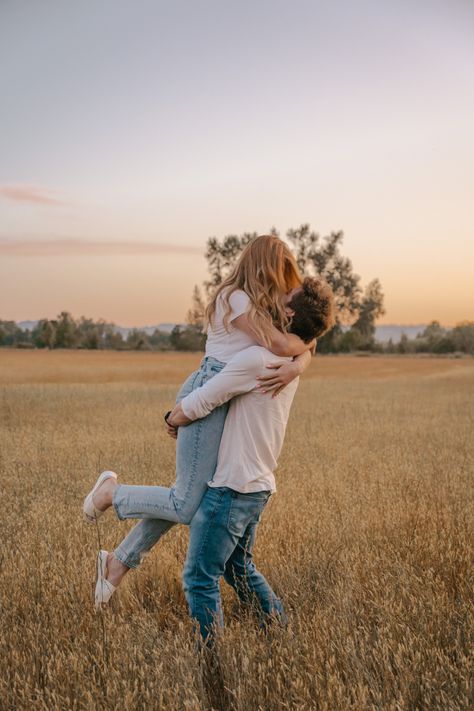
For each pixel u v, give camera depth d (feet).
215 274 233.35
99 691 7.87
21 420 43.06
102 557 10.29
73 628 9.50
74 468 23.73
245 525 9.84
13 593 10.72
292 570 11.80
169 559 12.42
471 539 13.60
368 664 8.50
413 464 25.45
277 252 9.97
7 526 15.26
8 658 8.66
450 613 9.95
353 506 16.94
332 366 195.31
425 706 7.84
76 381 110.83
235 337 9.87
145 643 9.18
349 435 36.55
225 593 11.34
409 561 12.28
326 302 10.03
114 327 372.99
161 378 120.88
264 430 9.68
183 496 9.64
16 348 356.18
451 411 55.01
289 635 9.12
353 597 10.53
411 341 337.72
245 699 7.75
